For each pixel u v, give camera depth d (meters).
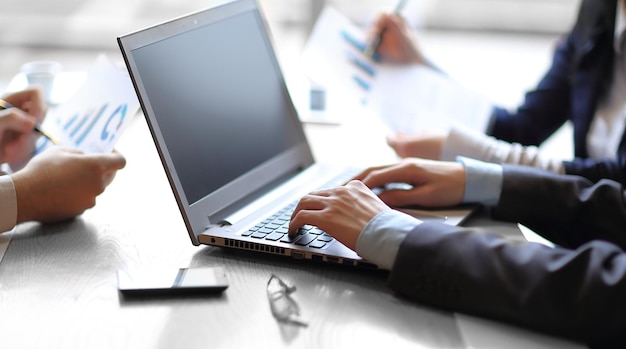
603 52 1.54
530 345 0.79
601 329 0.80
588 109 1.54
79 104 1.27
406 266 0.88
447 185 1.14
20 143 1.28
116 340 0.79
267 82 1.32
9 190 1.07
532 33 3.14
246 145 1.21
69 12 2.99
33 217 1.10
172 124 1.05
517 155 1.34
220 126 1.16
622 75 1.51
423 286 0.87
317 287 0.91
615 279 0.80
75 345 0.78
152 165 1.42
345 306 0.87
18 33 2.90
